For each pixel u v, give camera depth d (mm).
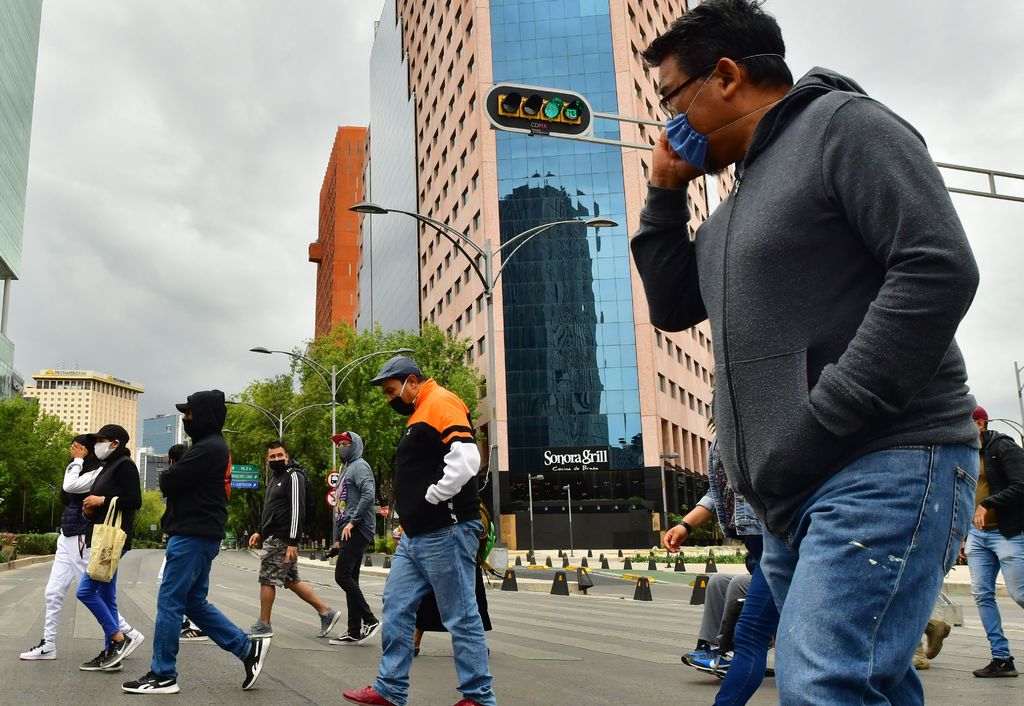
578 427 48344
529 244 50750
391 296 80938
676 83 2041
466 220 56281
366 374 45812
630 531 46812
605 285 50062
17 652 7145
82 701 4930
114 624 6148
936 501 1554
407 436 4418
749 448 1760
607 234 50719
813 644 1501
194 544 5219
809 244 1718
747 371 1774
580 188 51438
